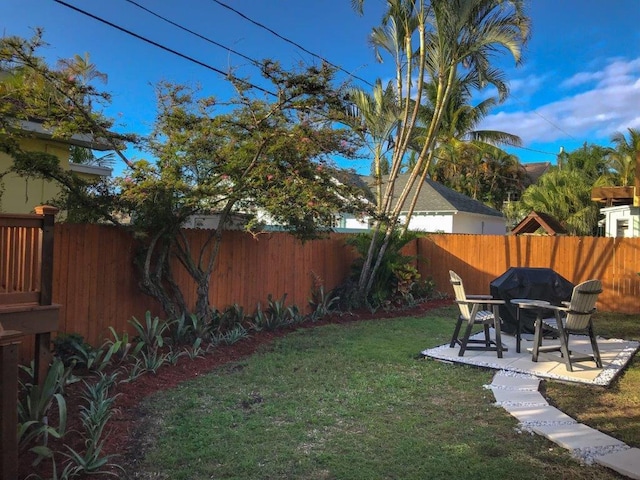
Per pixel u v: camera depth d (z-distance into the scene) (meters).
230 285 8.76
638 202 12.04
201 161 6.68
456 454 3.71
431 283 13.26
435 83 12.46
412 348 7.31
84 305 6.40
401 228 12.64
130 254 7.03
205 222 10.20
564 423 4.28
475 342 7.26
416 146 15.26
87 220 6.65
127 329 6.99
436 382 5.59
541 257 12.94
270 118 6.79
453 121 14.02
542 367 6.17
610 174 28.80
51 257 4.66
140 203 6.18
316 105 6.81
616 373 5.92
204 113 6.75
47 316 4.55
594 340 6.24
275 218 7.39
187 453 3.68
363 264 11.30
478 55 10.85
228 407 4.73
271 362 6.43
